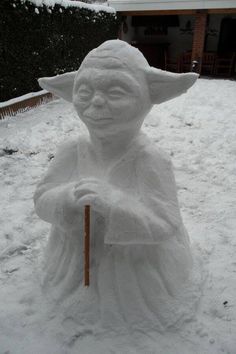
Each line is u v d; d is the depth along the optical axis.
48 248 2.65
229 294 2.71
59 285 2.47
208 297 2.64
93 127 1.98
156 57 18.14
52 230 2.58
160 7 14.88
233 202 4.32
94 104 1.90
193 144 6.38
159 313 2.26
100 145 2.11
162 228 1.98
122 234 1.92
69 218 2.02
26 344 2.22
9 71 8.12
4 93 8.10
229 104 9.78
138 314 2.22
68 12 10.39
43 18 9.09
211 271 3.00
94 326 2.24
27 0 8.21
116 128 1.97
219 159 5.64
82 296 2.29
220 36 17.64
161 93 2.04
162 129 7.40
